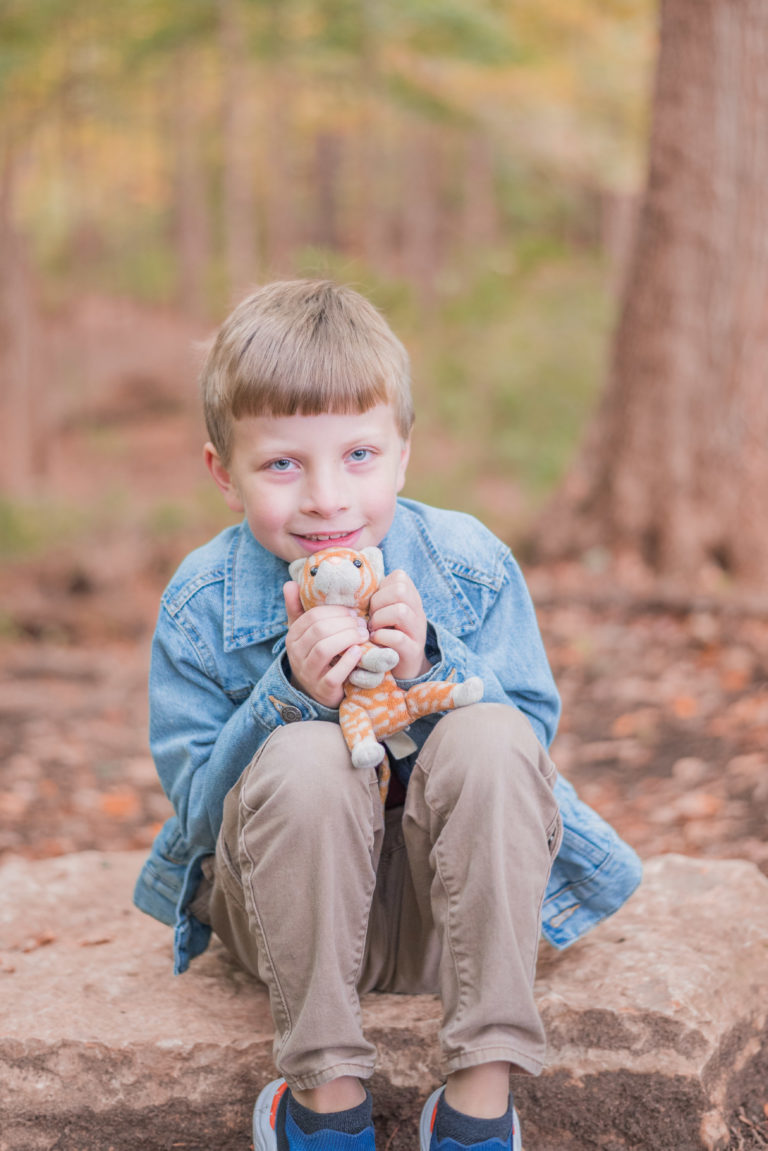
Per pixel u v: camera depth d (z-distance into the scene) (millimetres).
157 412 18562
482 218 21500
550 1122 1912
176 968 2027
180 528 11039
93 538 10352
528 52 13680
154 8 12070
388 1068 1896
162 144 17844
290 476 1769
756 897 2338
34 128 13164
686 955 2084
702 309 6566
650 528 6855
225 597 1915
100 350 19594
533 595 6613
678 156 6477
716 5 6250
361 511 1771
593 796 4184
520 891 1611
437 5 12234
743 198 6406
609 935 2195
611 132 16094
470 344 16906
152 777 4895
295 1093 1642
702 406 6648
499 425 14789
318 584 1675
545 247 19750
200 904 2033
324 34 12688
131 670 6832
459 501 11773
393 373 1817
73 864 2846
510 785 1634
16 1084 1895
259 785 1641
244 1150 1901
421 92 14375
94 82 12938
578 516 7184
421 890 1793
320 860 1601
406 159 21547
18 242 13711
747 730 4410
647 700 5031
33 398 14492
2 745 5258
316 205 24094
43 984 2125
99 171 17906
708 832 3561
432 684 1704
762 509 6586
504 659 1929
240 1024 1975
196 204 20438
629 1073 1884
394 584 1700
